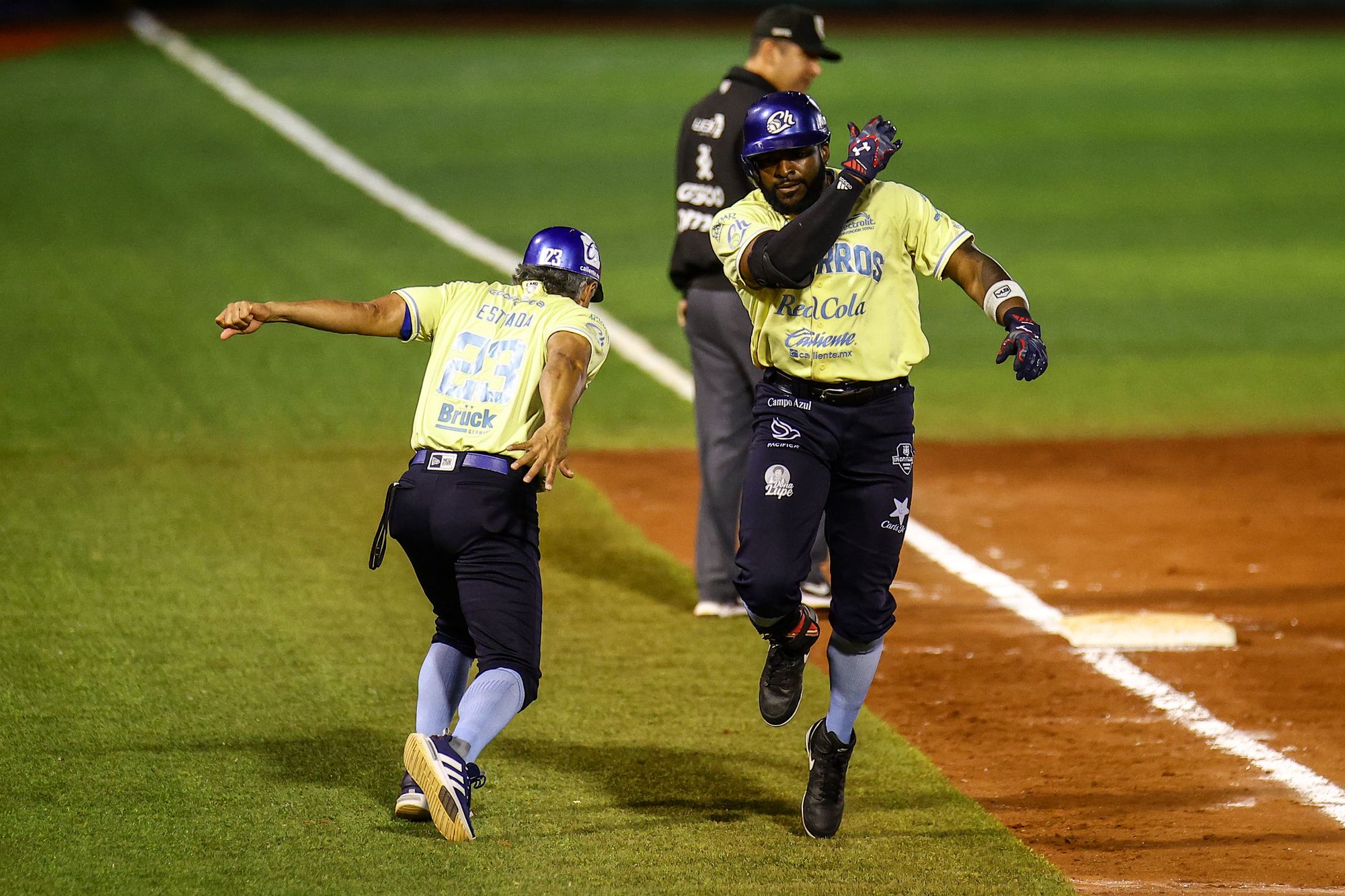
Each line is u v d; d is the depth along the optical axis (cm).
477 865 1606
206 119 8631
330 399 4050
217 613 2464
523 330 1702
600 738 2012
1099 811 1856
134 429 3706
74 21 12638
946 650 2445
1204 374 4503
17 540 2828
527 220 6575
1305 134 8806
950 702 2225
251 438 3662
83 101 8988
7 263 5541
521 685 1656
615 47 11806
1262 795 1906
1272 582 2797
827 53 2473
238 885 1541
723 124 2419
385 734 1986
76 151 7656
